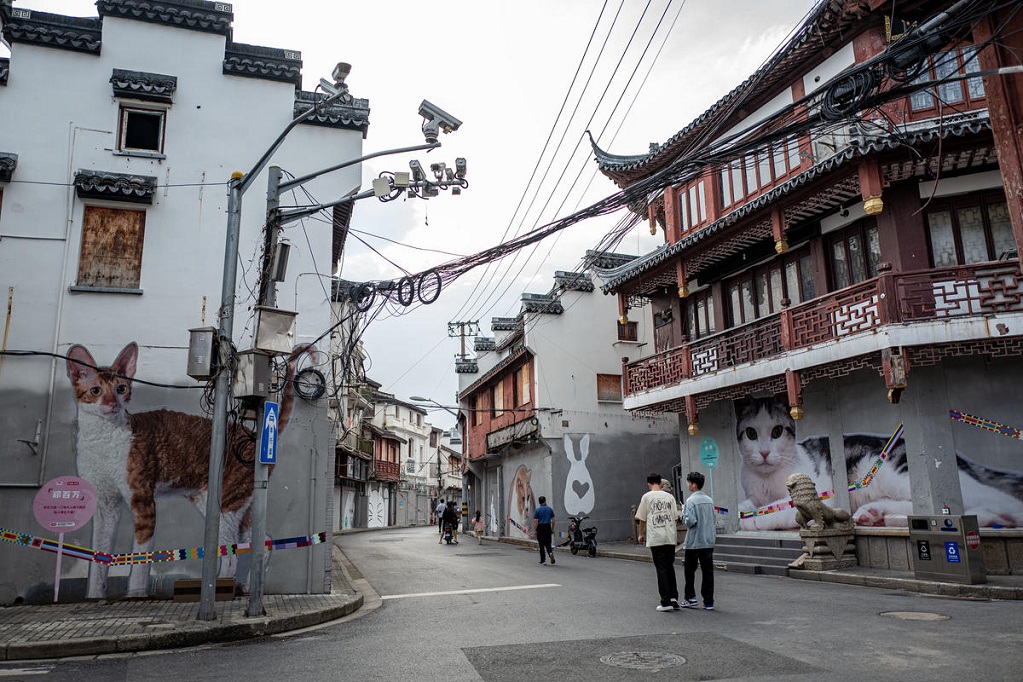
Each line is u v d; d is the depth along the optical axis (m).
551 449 24.59
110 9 12.18
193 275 11.79
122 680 6.07
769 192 14.05
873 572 12.08
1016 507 11.88
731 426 17.47
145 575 10.80
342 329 15.37
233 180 9.73
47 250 11.30
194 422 11.38
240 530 11.20
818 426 14.98
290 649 7.36
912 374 12.82
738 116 16.70
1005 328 11.23
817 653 6.29
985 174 12.74
